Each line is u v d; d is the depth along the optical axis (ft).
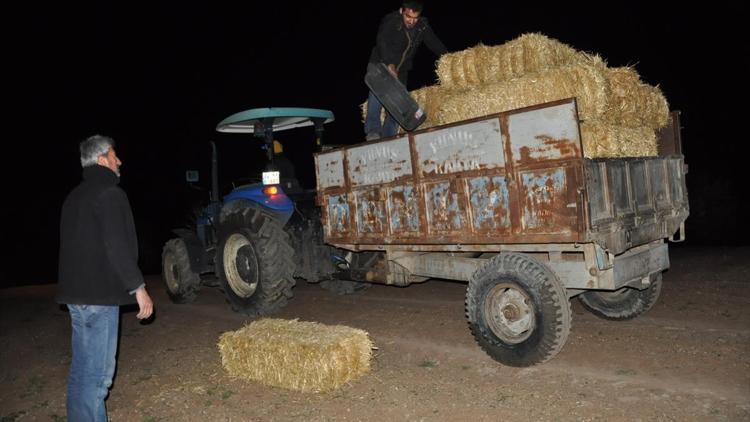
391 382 13.74
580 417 11.09
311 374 13.37
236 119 21.93
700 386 11.98
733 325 15.67
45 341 20.66
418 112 16.89
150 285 32.27
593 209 12.63
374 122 19.81
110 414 13.26
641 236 14.78
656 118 16.84
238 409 12.89
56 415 13.80
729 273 21.95
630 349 14.55
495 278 14.17
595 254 12.91
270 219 20.70
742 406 10.93
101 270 10.96
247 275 21.09
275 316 21.52
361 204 17.79
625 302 17.04
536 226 13.26
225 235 21.63
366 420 11.74
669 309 17.89
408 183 16.15
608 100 14.38
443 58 16.49
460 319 18.72
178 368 16.16
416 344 16.58
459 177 14.74
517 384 13.01
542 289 13.33
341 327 14.85
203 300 26.09
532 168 13.15
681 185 17.28
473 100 15.64
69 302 10.91
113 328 11.31
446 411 11.87
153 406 13.48
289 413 12.42
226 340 15.10
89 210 10.96
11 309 27.45
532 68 15.01
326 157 18.98
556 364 14.03
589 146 14.24
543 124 12.84
